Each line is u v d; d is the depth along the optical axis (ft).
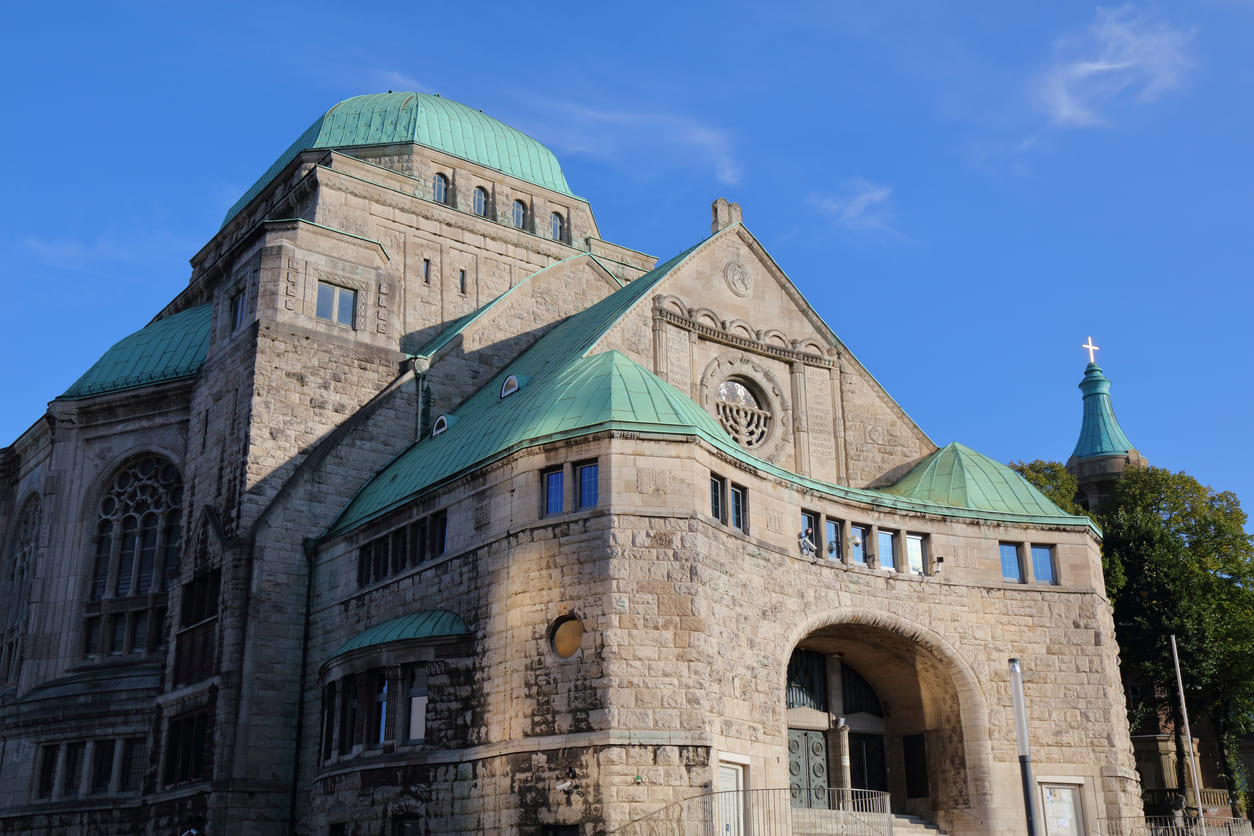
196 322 184.55
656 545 107.96
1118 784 132.87
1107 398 295.48
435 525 126.00
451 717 112.98
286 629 141.38
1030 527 141.79
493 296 197.47
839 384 165.99
